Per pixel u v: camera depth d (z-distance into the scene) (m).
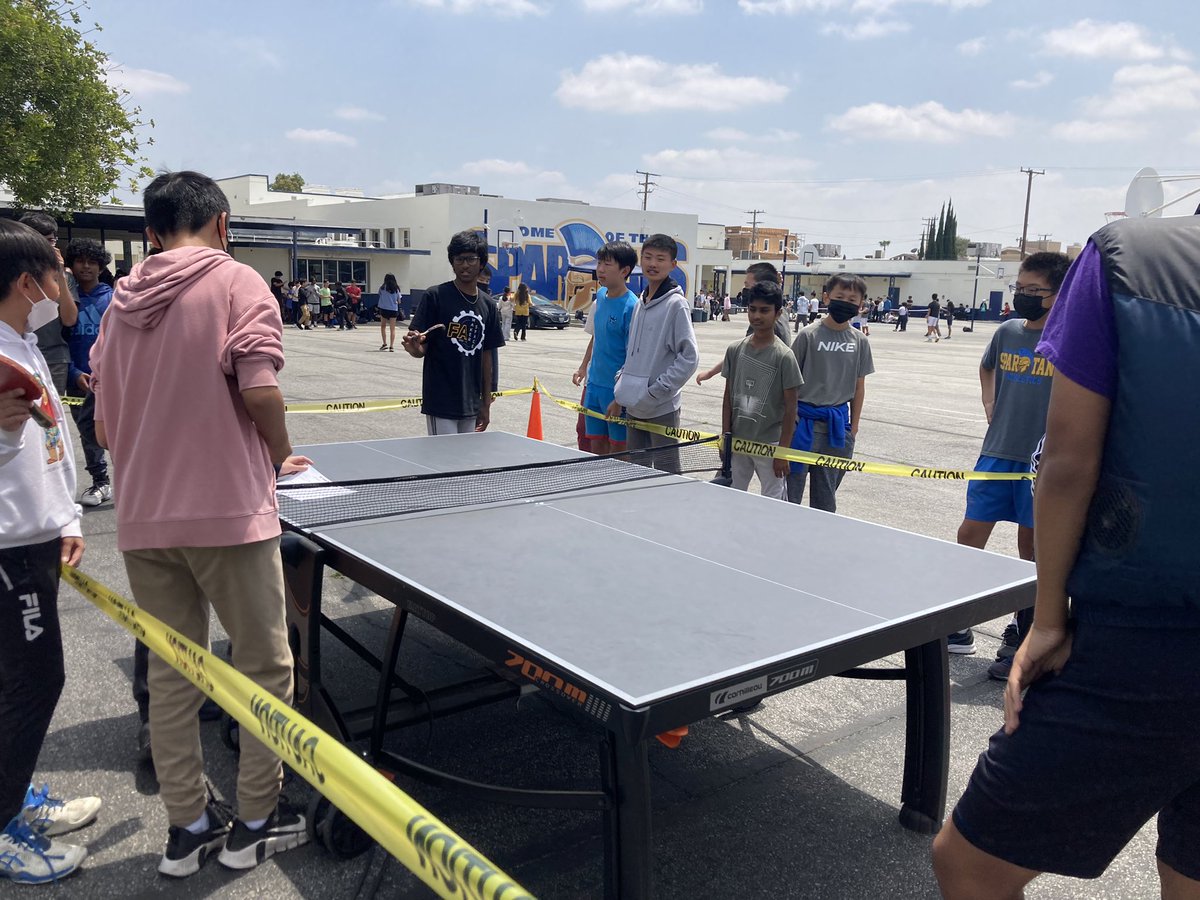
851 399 5.28
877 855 2.81
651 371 5.19
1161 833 1.80
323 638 4.37
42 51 15.10
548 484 3.82
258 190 55.00
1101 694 1.54
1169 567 1.46
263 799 2.65
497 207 35.94
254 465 2.41
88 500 6.32
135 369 2.34
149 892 2.53
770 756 3.43
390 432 9.70
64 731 3.40
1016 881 1.75
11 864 2.53
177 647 2.21
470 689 3.22
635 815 2.00
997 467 4.26
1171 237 1.52
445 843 1.35
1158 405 1.45
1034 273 3.95
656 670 1.91
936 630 2.35
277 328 2.39
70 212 17.45
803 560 2.79
